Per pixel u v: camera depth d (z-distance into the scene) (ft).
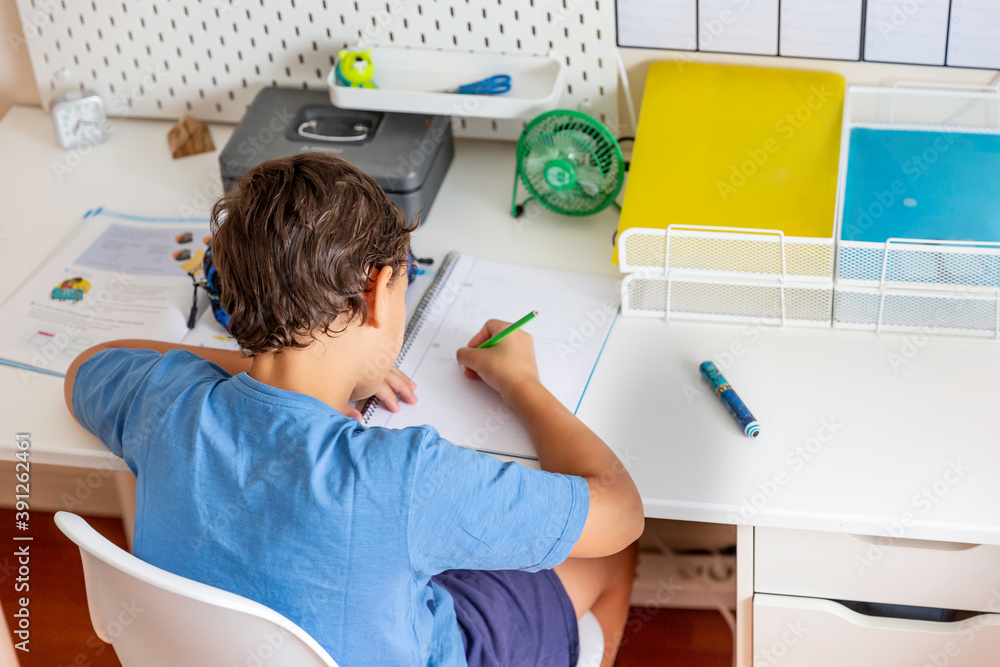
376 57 4.88
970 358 3.70
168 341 4.01
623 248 3.87
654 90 4.47
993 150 4.13
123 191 4.91
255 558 2.53
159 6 4.97
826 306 3.84
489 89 4.60
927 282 3.67
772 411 3.54
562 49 4.67
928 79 4.38
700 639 5.49
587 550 2.91
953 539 3.11
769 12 4.34
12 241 4.57
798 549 3.41
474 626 3.41
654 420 3.54
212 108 5.33
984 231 3.73
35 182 4.99
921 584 3.43
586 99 4.82
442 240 4.53
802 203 3.88
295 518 2.48
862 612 3.76
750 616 3.67
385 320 2.82
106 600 2.82
